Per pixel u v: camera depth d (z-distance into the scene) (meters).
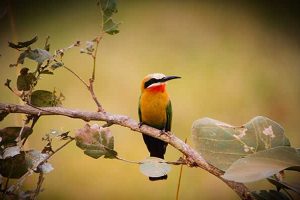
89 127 3.42
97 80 10.01
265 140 2.97
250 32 11.52
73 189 8.84
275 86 10.59
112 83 10.05
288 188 2.79
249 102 10.38
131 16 11.14
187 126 9.73
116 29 3.94
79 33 10.48
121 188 8.93
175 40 11.05
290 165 2.34
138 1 11.30
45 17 10.48
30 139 9.00
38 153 3.48
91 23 10.64
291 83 10.69
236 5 11.73
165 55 10.67
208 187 8.88
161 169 3.16
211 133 2.98
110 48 10.63
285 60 11.07
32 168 3.42
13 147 3.35
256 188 8.44
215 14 11.59
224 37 11.30
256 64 10.89
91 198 8.74
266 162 2.37
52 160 9.03
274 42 11.52
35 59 3.54
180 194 8.80
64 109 3.89
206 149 2.94
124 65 10.48
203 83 10.34
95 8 10.66
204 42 11.05
